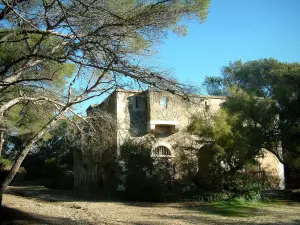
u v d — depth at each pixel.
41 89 13.50
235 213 14.95
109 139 15.02
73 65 14.25
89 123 13.09
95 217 13.91
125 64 9.54
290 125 20.86
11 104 10.72
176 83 9.55
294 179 30.86
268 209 16.22
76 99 10.99
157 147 24.03
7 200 20.19
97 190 26.17
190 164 20.95
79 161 31.69
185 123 24.72
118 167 22.20
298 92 21.08
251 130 20.78
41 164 46.12
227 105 21.69
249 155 20.44
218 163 20.39
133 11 9.75
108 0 9.55
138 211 15.91
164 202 19.81
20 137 26.30
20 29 9.88
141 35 9.99
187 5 10.17
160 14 9.84
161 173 21.16
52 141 43.56
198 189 20.78
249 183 20.91
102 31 9.70
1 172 32.66
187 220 13.12
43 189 32.56
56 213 14.92
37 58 10.66
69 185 36.41
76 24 9.64
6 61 12.20
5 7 9.59
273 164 26.41
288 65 35.56
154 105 24.28
